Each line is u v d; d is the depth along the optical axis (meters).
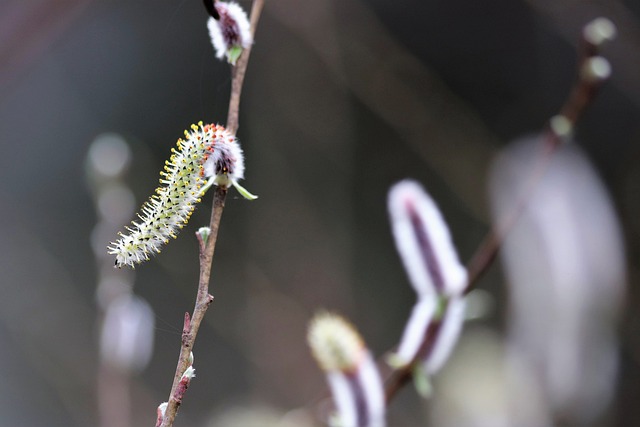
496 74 2.24
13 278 2.01
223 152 0.62
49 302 1.97
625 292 1.12
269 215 1.74
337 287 1.69
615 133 1.94
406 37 2.28
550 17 1.57
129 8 2.27
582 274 1.07
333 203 1.76
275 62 1.75
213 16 0.64
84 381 1.76
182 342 0.62
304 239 1.72
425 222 0.70
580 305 1.07
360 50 1.70
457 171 1.69
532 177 0.74
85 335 1.89
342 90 1.74
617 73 1.47
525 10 2.19
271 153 1.77
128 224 0.85
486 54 2.25
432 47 2.27
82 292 2.15
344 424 0.68
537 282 1.08
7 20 0.82
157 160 2.33
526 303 1.11
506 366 1.17
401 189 0.70
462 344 1.27
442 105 1.76
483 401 1.16
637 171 1.85
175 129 2.35
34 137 2.34
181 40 2.32
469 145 1.71
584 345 1.10
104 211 0.85
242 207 1.85
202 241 0.62
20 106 2.32
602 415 1.12
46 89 2.32
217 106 0.66
